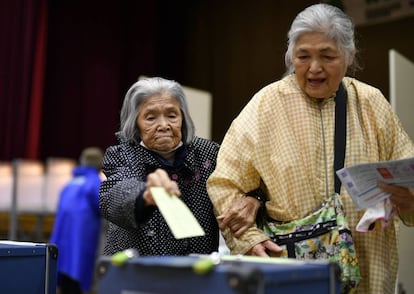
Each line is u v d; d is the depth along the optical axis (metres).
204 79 5.80
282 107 1.57
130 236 1.57
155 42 6.00
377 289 1.46
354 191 1.36
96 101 5.88
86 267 4.25
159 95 1.60
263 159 1.53
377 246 1.49
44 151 5.80
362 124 1.55
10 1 5.68
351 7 4.61
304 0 5.11
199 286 1.02
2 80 5.65
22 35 5.70
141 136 1.63
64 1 5.87
